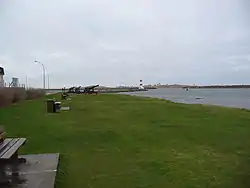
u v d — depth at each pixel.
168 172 5.95
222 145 8.09
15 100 26.95
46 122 12.51
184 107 17.86
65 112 16.59
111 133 9.76
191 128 10.45
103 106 19.92
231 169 6.12
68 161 6.76
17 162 6.03
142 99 28.70
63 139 8.98
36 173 5.50
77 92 55.88
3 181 5.04
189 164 6.44
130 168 6.21
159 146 8.01
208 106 18.66
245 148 7.76
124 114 14.91
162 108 17.47
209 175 5.78
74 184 5.39
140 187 5.23
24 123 12.30
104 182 5.47
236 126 10.79
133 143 8.36
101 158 6.95
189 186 5.26
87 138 9.09
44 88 52.38
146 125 11.23
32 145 8.27
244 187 5.23
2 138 6.24
